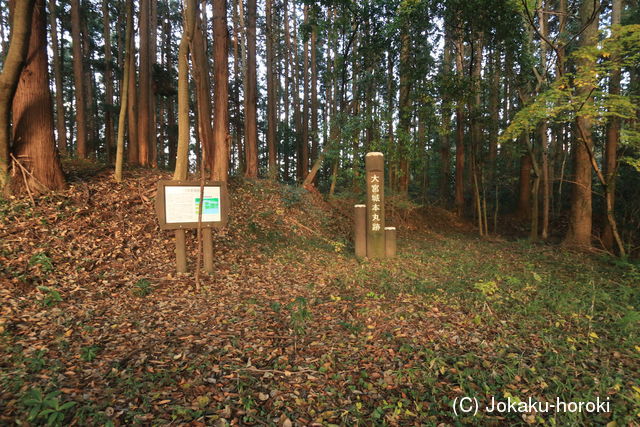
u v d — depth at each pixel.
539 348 4.00
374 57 16.03
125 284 5.60
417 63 15.91
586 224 11.65
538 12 11.93
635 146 8.23
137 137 14.77
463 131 20.44
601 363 3.62
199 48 11.62
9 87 6.75
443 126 15.60
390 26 13.76
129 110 14.35
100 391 2.88
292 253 9.15
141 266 6.43
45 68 7.71
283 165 32.59
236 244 8.73
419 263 8.82
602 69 6.84
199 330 4.30
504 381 3.31
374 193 9.36
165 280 6.00
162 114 27.34
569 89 7.50
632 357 3.76
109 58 20.67
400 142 14.55
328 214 14.51
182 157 8.01
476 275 7.45
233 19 19.16
